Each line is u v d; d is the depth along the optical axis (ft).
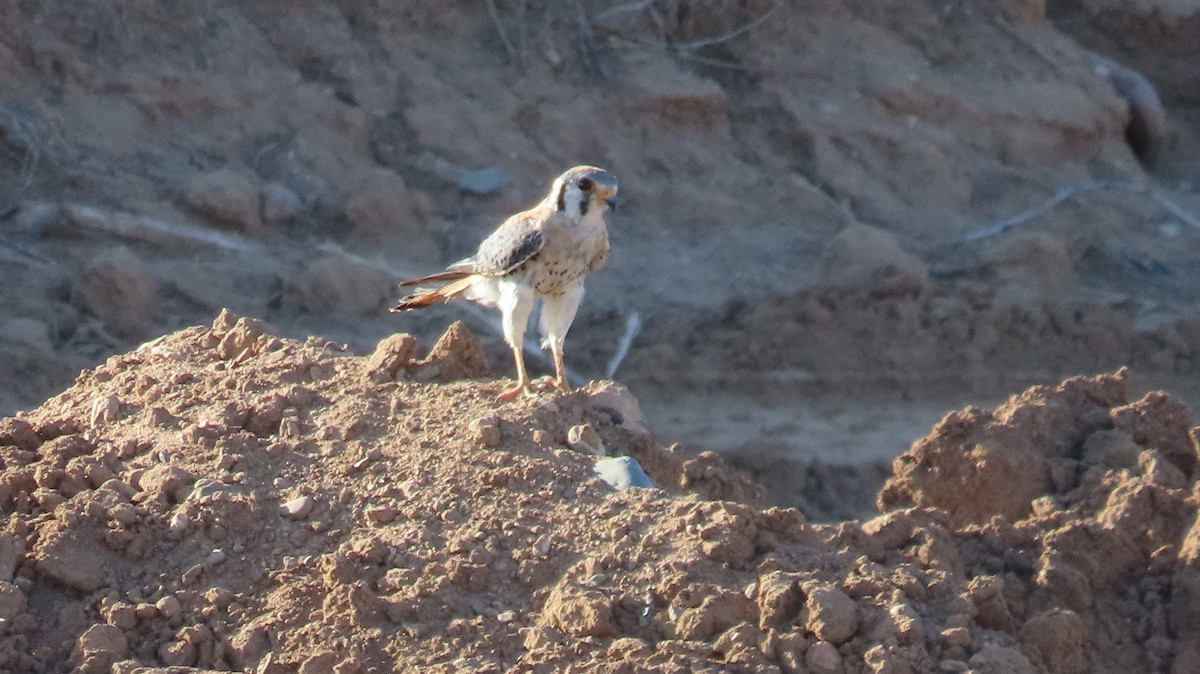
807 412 59.72
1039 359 65.46
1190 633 22.77
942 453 27.86
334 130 69.36
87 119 65.16
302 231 64.90
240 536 23.24
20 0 65.87
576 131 73.26
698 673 19.92
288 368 28.53
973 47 84.53
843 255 66.85
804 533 23.04
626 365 60.80
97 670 21.07
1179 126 89.71
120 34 67.72
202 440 25.41
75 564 22.49
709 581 21.57
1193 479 26.61
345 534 23.38
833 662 20.36
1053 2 91.91
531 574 22.18
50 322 56.18
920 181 77.41
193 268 60.95
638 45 77.51
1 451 25.61
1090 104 84.17
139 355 30.66
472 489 23.99
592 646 20.70
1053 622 21.94
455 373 28.89
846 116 78.64
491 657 20.77
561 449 25.32
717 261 68.64
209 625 21.77
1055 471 27.22
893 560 22.90
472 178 69.31
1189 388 65.31
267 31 71.10
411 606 21.48
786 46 80.53
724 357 62.08
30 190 62.18
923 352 64.08
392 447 25.45
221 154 66.80
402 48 73.31
